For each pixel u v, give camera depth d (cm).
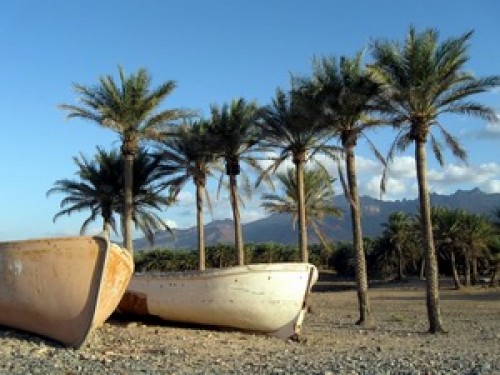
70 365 1317
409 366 1441
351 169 2961
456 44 2502
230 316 1978
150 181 4441
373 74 2577
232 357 1547
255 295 1955
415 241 8781
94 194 4569
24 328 1681
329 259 9825
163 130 3800
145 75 3641
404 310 4047
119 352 1539
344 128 2911
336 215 5638
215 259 8794
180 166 4241
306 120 3156
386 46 2550
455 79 2516
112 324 2022
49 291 1582
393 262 9156
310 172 5253
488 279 8538
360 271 2973
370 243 9619
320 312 3897
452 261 7062
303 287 2028
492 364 1498
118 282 1662
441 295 5950
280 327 2012
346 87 2806
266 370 1337
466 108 2530
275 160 3509
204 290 1978
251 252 8938
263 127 3462
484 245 7075
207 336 1891
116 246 1603
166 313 2052
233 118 3888
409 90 2506
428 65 2494
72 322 1574
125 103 3559
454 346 2027
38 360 1359
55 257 1576
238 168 3966
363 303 2964
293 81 2959
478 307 4284
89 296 1560
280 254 9444
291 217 6022
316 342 2036
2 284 1627
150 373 1262
